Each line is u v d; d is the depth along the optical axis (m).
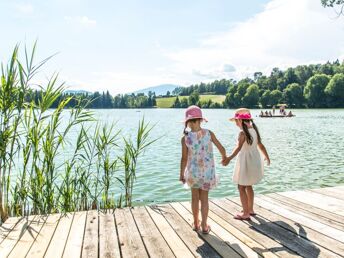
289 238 4.09
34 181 5.83
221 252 3.71
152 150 19.66
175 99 172.00
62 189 6.32
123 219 4.91
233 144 21.73
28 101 5.82
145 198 9.27
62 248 3.89
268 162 5.04
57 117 6.02
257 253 3.68
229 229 4.43
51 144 5.96
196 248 3.84
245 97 115.31
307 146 20.11
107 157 6.71
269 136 26.27
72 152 16.88
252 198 4.99
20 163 12.47
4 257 3.66
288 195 6.08
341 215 4.90
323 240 4.00
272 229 4.40
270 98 110.50
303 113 71.38
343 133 28.12
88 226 4.63
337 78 95.62
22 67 5.55
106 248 3.88
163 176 12.23
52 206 5.88
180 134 31.23
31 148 5.89
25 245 3.99
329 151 17.94
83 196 6.30
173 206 5.55
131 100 171.50
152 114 91.81
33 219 4.96
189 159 4.29
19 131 5.84
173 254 3.69
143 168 13.88
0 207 5.38
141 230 4.44
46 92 5.76
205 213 4.25
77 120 6.34
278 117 57.56
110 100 168.50
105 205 6.18
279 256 3.60
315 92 100.69
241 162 4.81
